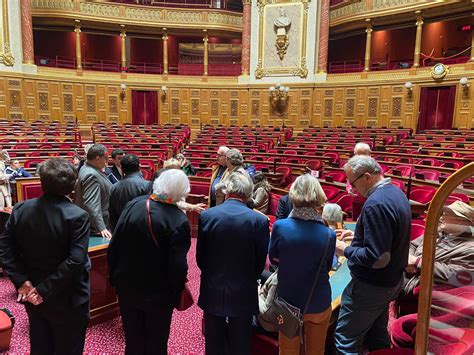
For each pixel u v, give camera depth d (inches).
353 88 676.7
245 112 749.9
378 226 72.9
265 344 91.3
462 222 63.4
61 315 78.1
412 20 639.1
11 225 76.0
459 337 55.4
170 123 765.3
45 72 679.1
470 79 564.4
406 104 630.5
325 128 650.8
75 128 617.3
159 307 80.2
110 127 666.2
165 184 80.1
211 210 82.1
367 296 79.5
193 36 820.6
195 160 380.5
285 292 75.4
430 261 50.9
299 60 705.0
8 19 634.8
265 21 715.4
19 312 129.1
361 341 84.7
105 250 121.7
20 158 332.5
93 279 121.2
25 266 77.0
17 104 652.1
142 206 80.9
